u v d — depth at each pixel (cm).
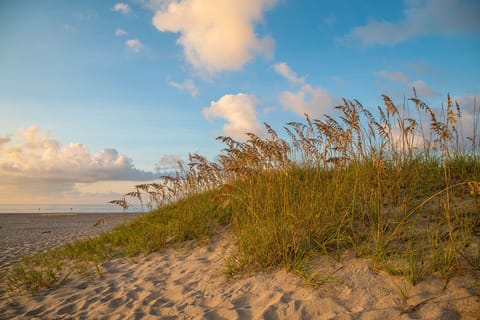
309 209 515
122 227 1016
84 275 600
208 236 676
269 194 559
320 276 398
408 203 507
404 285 343
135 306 425
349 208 520
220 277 482
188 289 466
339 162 547
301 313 341
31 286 551
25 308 459
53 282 574
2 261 870
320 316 330
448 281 330
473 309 288
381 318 304
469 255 359
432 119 495
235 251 568
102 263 670
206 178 864
